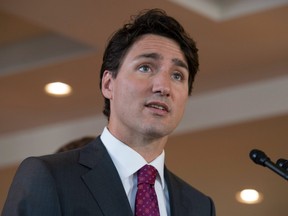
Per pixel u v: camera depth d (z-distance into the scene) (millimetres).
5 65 6961
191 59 2770
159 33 2721
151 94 2588
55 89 7371
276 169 2490
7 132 8875
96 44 6078
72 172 2559
